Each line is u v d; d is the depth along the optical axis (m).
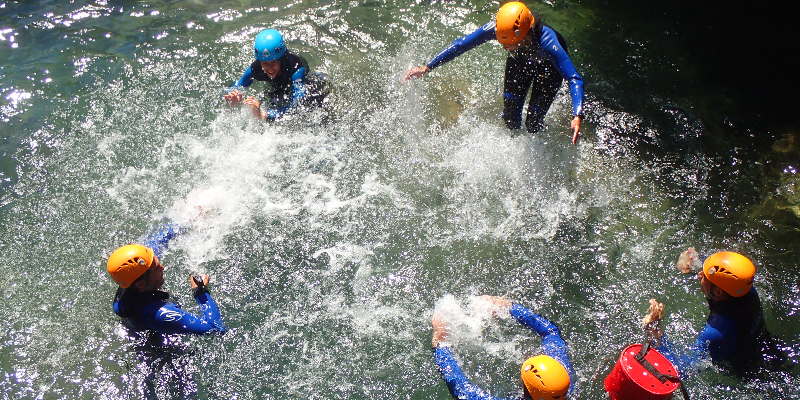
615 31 7.12
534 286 4.79
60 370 4.32
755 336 4.18
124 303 4.22
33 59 6.76
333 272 4.90
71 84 6.47
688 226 5.20
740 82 6.50
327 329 4.55
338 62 6.73
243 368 4.34
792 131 5.96
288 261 4.98
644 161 5.74
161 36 7.06
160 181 5.57
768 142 5.89
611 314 4.59
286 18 7.29
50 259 5.00
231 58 6.76
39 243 5.11
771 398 4.07
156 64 6.70
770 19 7.20
